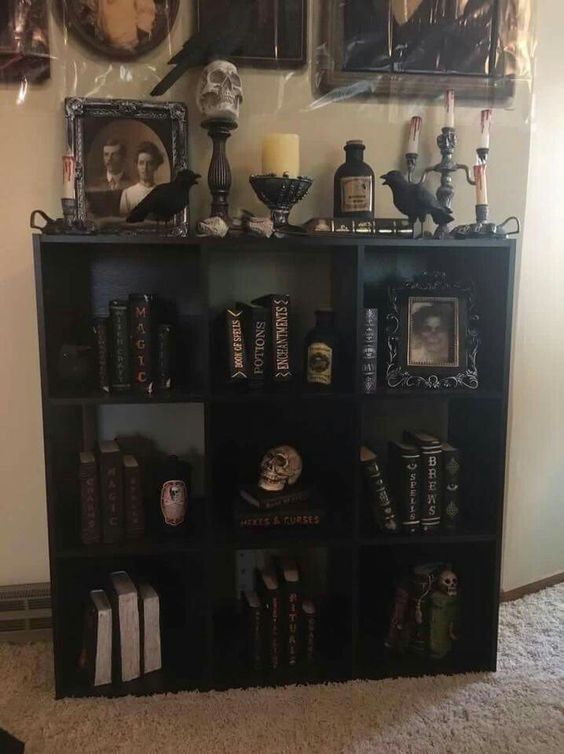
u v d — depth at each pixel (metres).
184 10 1.80
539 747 1.57
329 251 1.93
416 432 1.92
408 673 1.82
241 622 2.00
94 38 1.78
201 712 1.67
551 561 2.30
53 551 1.65
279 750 1.55
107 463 1.69
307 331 1.99
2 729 1.51
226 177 1.75
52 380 1.66
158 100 1.82
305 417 2.00
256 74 1.86
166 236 1.58
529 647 1.95
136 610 1.75
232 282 1.95
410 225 1.69
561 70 2.02
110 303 1.65
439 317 1.77
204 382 1.64
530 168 2.01
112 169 1.80
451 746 1.57
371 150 1.94
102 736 1.58
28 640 1.97
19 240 1.84
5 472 1.96
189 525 1.80
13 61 1.77
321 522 1.80
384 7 1.87
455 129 1.95
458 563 1.99
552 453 2.23
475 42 1.92
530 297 2.08
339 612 1.94
